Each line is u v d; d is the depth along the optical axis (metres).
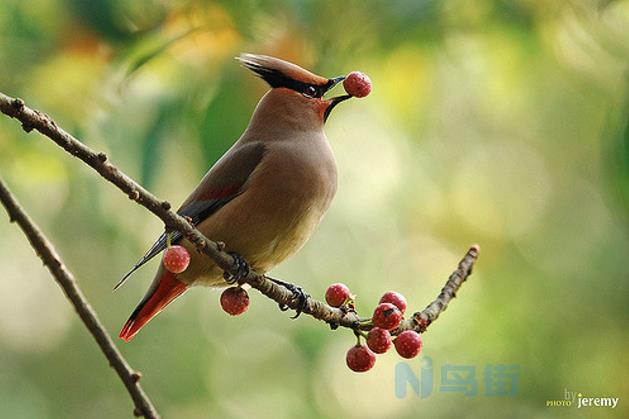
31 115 5.57
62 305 15.45
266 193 8.45
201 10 9.17
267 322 14.47
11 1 9.41
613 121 9.00
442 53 10.39
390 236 14.30
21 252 14.58
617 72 10.48
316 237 13.67
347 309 6.89
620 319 14.25
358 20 9.38
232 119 8.97
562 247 15.25
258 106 8.91
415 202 14.45
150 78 9.50
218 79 9.12
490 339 14.03
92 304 14.81
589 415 13.77
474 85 12.12
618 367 13.91
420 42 9.93
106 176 5.84
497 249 15.26
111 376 15.16
